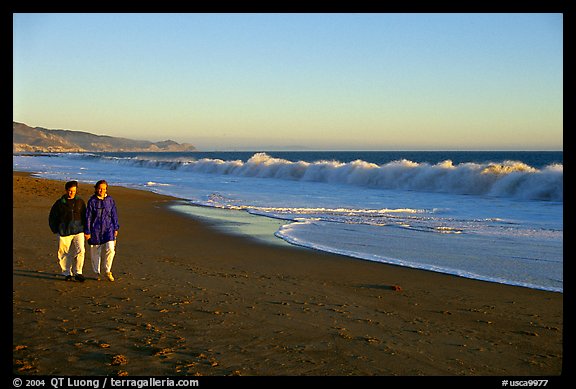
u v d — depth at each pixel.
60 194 21.00
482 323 5.93
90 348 4.70
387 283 7.88
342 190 26.55
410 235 12.45
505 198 22.33
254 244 11.16
